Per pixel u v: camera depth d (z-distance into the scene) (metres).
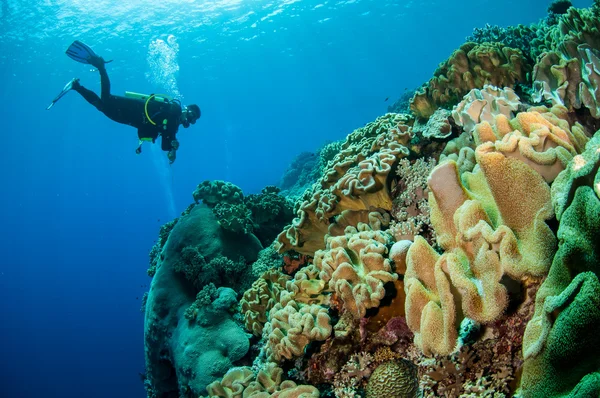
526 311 2.00
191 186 138.25
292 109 121.44
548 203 2.02
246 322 5.68
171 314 7.72
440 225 2.45
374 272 3.03
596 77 3.07
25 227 115.69
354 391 3.01
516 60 5.01
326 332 3.35
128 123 9.05
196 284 7.85
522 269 1.91
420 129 5.33
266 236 9.26
